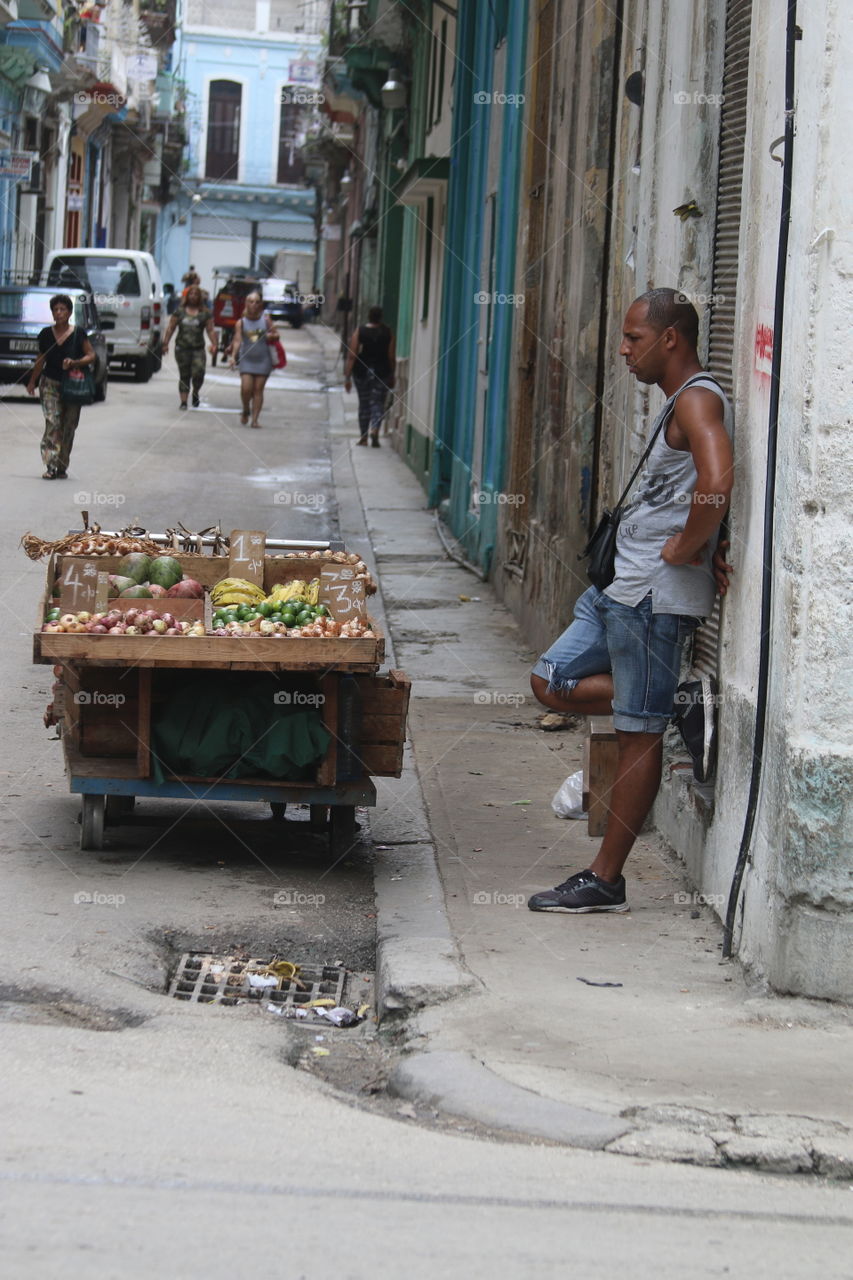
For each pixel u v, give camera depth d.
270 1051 5.61
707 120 7.55
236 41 86.25
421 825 8.34
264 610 7.70
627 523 6.73
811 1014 5.80
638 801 6.94
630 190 9.86
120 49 56.31
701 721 7.02
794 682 5.87
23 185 44.56
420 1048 5.55
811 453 5.72
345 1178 4.36
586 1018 5.77
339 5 39.59
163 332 46.19
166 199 80.31
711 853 7.03
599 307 11.02
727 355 7.05
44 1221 3.86
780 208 6.14
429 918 6.86
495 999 5.93
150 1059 5.35
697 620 6.83
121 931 6.62
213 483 21.61
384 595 15.27
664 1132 4.86
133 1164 4.31
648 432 8.78
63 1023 5.70
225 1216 3.99
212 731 7.36
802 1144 4.79
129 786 7.45
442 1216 4.12
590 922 6.92
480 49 18.97
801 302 5.78
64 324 20.30
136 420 29.08
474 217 18.78
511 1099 5.04
